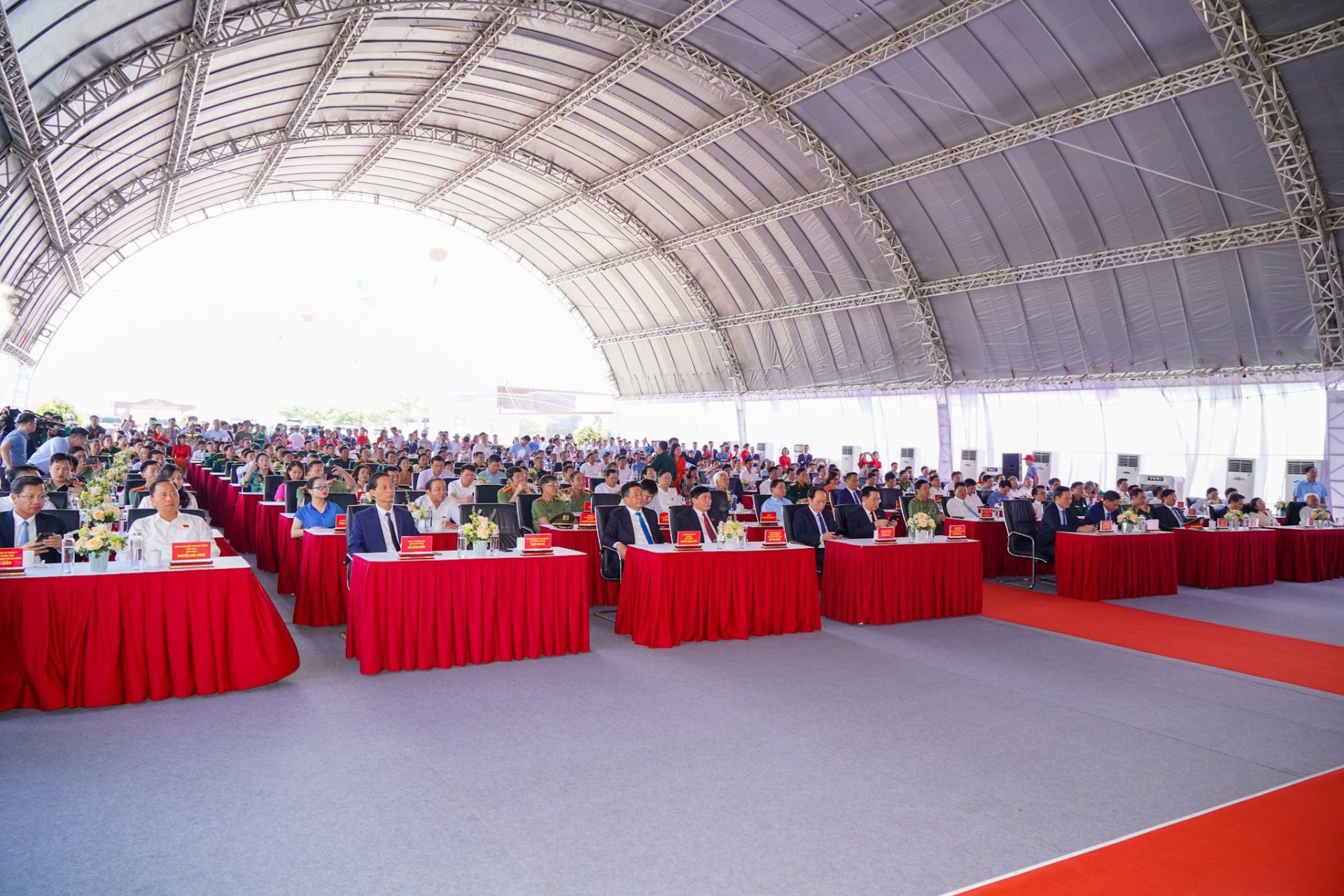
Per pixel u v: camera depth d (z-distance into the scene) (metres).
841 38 14.80
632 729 4.86
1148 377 16.97
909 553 8.30
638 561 7.13
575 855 3.36
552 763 4.31
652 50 15.74
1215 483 16.02
